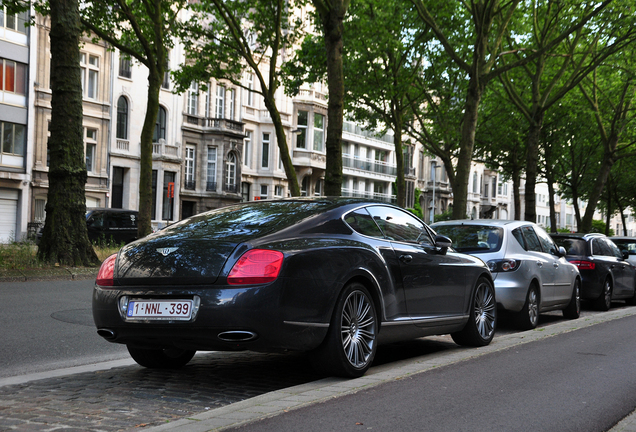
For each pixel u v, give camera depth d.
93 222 27.73
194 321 4.86
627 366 6.44
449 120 29.56
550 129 35.81
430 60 27.44
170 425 3.94
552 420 4.30
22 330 8.34
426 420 4.18
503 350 7.29
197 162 45.81
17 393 5.07
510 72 28.80
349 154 61.78
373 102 28.94
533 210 26.44
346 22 25.08
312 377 5.92
